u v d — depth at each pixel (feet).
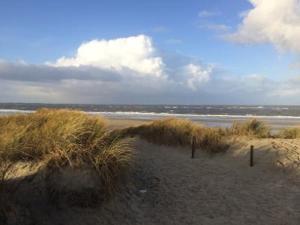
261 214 31.45
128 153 36.63
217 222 29.84
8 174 27.81
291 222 30.12
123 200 30.91
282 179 40.45
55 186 28.02
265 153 47.88
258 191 36.73
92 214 27.99
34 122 38.83
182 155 50.78
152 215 30.22
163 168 41.27
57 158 29.66
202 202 33.35
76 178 28.89
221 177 40.57
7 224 23.20
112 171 31.24
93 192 28.81
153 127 63.62
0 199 24.18
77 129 33.86
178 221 29.73
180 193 34.76
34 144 31.71
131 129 68.23
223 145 53.21
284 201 34.32
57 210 26.81
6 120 40.91
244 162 46.75
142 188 34.40
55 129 33.91
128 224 28.32
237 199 34.42
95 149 32.35
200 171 42.22
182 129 59.82
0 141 30.63
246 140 55.06
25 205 25.43
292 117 210.79
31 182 27.71
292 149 48.39
